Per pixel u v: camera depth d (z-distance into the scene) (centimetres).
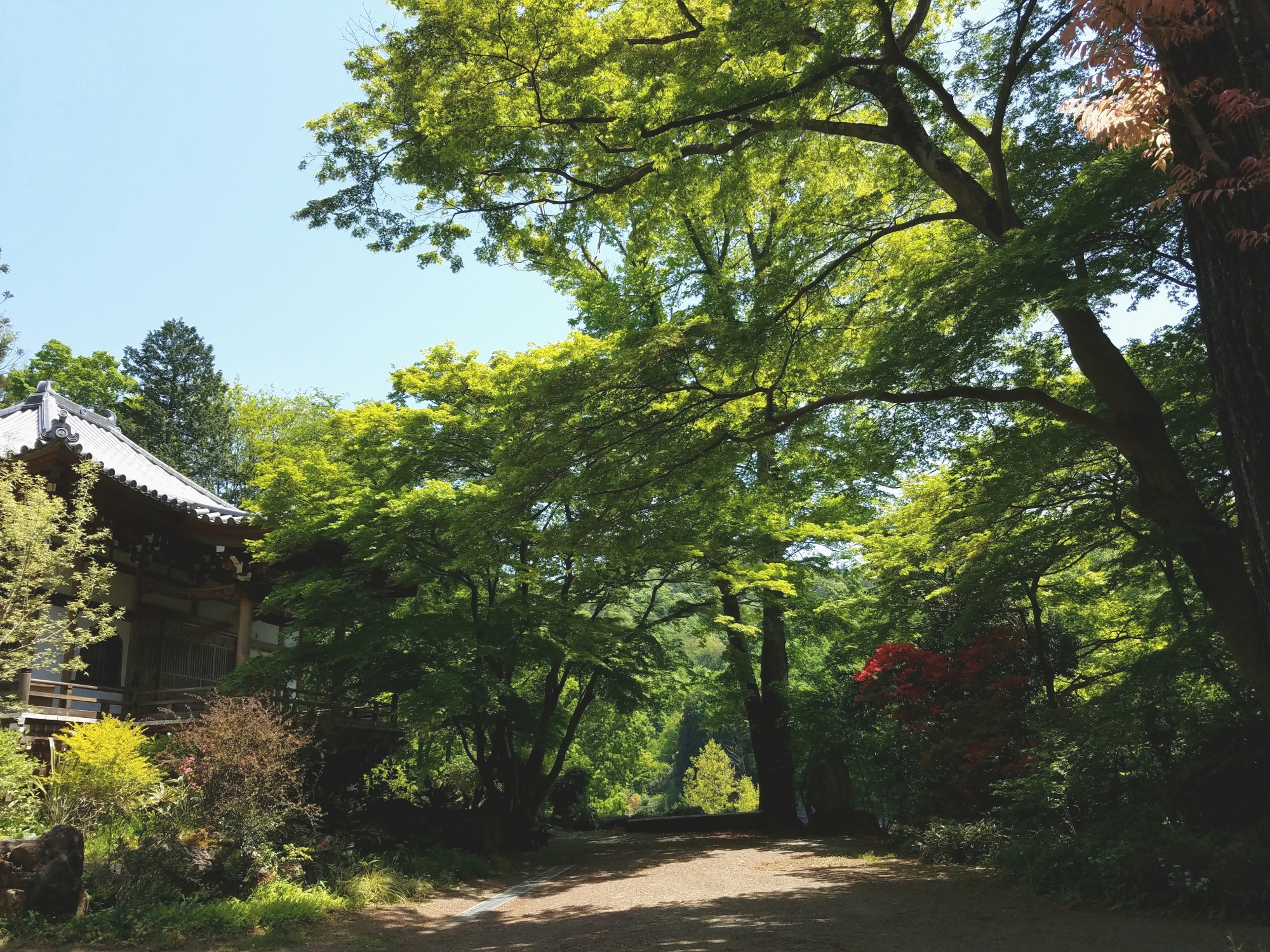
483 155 1116
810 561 2236
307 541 1512
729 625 1962
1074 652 1598
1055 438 1066
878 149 1312
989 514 1219
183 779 1162
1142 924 782
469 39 1020
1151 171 815
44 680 1399
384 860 1284
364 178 1180
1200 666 1062
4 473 1262
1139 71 381
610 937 852
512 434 1113
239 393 4375
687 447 1086
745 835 2062
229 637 1961
